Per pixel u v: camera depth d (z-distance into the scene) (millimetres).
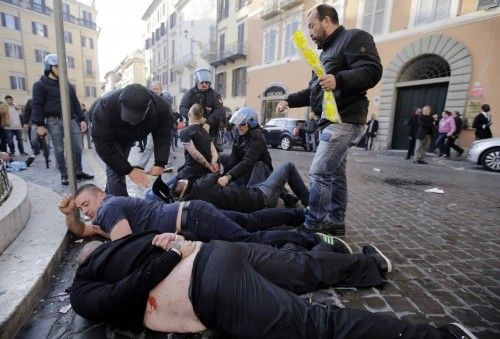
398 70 13969
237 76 24953
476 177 7359
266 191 3268
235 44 24594
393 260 2555
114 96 2590
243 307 1377
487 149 8531
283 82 20188
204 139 3854
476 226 3521
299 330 1342
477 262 2562
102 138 2611
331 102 2480
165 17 41281
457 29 11992
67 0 37719
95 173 5871
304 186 3754
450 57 12219
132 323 1568
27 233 2539
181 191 2846
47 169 6242
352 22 15711
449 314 1859
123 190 3219
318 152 2842
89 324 1719
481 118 10336
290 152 12953
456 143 12156
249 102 23359
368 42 2506
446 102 12531
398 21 13852
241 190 3084
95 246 1723
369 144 15141
